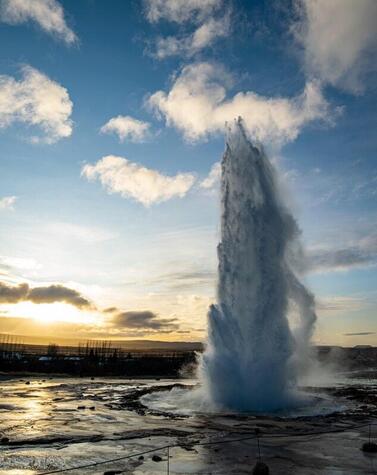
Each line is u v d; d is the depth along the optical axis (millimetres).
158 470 18375
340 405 39344
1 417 33656
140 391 54875
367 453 21391
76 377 95062
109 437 25234
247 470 18391
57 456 20812
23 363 116875
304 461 19891
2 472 18125
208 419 31484
